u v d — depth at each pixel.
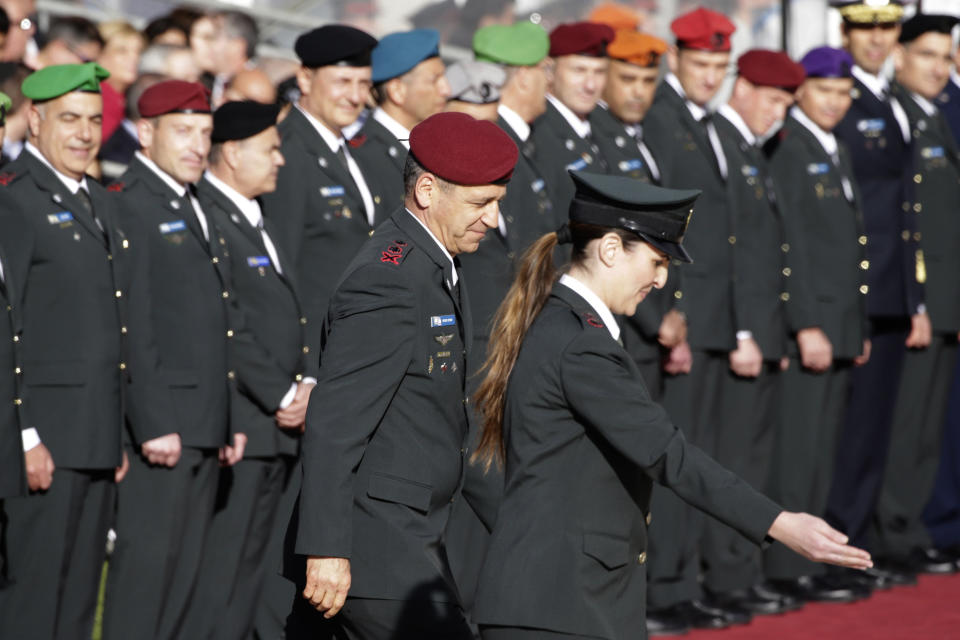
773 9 33.81
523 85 20.86
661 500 22.28
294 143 20.06
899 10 25.53
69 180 17.42
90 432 16.97
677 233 11.44
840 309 24.38
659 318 21.95
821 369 24.23
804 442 24.48
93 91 17.39
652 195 11.37
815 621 22.69
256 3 29.59
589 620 10.83
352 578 12.58
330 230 19.72
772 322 23.67
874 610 23.41
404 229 12.97
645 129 23.27
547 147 21.48
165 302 18.16
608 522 11.09
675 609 22.27
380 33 30.47
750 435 23.75
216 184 19.36
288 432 19.56
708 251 22.98
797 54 32.72
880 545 26.23
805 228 24.55
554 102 21.97
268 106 19.34
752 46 34.00
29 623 16.66
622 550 11.09
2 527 16.77
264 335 19.19
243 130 19.11
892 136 25.66
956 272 26.48
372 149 20.30
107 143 23.50
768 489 24.55
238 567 19.19
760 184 23.78
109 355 17.33
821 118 24.62
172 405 17.89
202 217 19.02
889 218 25.61
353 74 19.92
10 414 16.20
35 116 17.31
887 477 26.52
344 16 30.19
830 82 24.44
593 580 10.95
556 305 11.55
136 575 17.73
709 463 10.70
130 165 18.73
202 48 25.42
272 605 19.31
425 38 20.22
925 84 26.48
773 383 24.17
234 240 19.12
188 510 18.16
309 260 19.81
